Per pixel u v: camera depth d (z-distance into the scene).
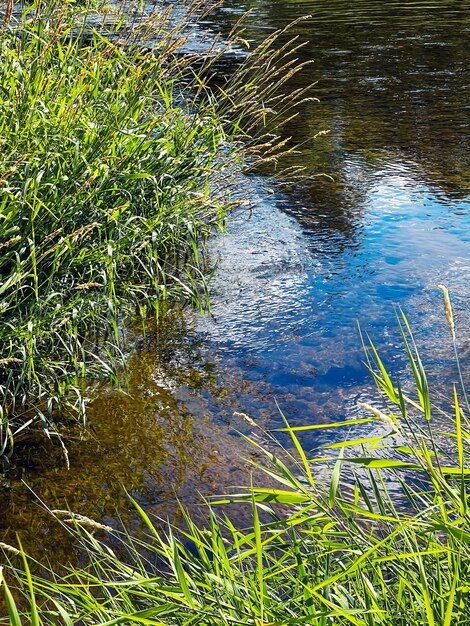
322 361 4.21
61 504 3.21
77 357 4.25
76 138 4.57
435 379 3.96
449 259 5.38
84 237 4.39
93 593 2.64
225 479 3.31
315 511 2.97
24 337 3.84
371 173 7.20
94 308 4.19
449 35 13.79
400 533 2.19
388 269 5.27
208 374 4.16
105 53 5.29
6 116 4.39
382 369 1.97
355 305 4.80
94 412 3.84
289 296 4.97
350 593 2.01
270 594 1.99
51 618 2.55
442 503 1.75
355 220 6.15
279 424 3.69
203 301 4.96
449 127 8.50
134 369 4.23
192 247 5.17
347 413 3.75
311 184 7.00
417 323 4.53
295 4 18.75
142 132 5.25
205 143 5.71
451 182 6.89
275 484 3.24
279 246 5.73
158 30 5.52
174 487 3.27
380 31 14.54
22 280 4.21
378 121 8.84
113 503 3.20
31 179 4.02
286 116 9.18
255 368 4.19
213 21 15.85
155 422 3.75
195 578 2.21
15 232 4.08
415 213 6.24
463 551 1.78
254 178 7.19
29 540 3.01
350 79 10.84
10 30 4.93
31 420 3.49
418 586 1.83
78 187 4.41
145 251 5.20
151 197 5.13
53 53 5.28
